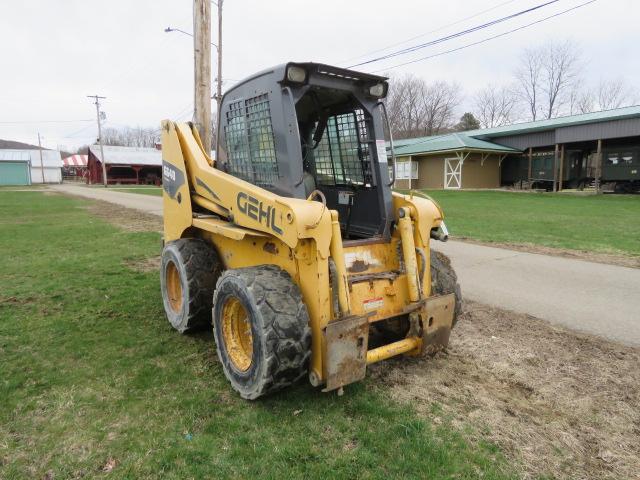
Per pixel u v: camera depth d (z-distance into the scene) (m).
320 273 3.19
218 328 3.65
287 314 3.13
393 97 64.88
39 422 3.16
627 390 3.74
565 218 15.20
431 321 3.71
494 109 66.88
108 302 5.89
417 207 3.80
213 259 4.59
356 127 4.11
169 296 5.11
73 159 83.00
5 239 11.13
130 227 13.65
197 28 9.37
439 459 2.81
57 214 17.77
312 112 4.39
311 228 3.12
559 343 4.67
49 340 4.60
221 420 3.18
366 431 3.08
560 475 2.73
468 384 3.79
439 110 64.69
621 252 9.38
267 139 3.78
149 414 3.26
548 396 3.63
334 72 3.59
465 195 26.95
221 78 25.45
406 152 35.66
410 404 3.44
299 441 2.96
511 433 3.12
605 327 5.14
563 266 8.18
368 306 3.53
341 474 2.66
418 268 3.83
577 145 31.34
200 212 4.86
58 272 7.55
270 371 3.08
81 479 2.61
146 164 59.69
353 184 4.26
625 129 26.05
